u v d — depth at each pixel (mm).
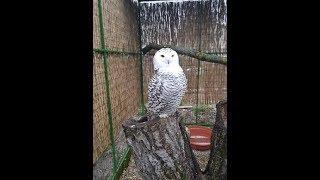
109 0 2035
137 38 3170
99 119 1746
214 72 3207
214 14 3174
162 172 1311
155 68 2371
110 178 1774
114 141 1982
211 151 1389
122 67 2424
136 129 1312
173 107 2420
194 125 2971
